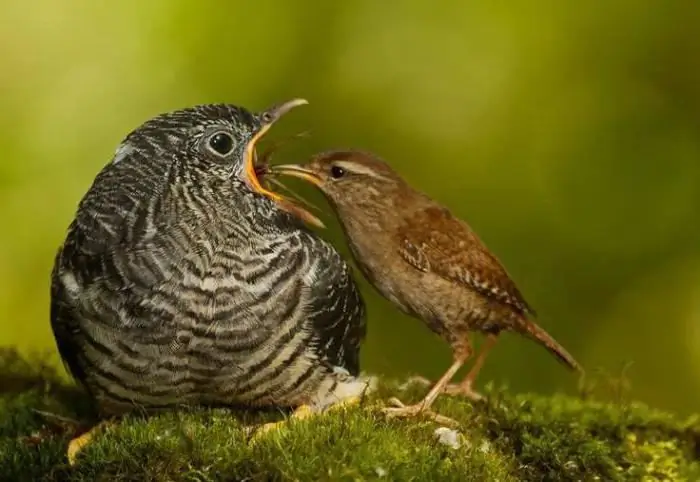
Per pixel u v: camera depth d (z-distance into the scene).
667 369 13.55
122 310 7.10
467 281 8.36
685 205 13.76
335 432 6.83
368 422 7.05
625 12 14.46
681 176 13.82
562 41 14.30
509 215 13.73
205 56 14.02
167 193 7.34
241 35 14.10
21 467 7.22
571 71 14.26
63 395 8.78
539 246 13.68
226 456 6.62
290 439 6.78
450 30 14.30
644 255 13.66
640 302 13.59
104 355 7.18
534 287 13.57
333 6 14.30
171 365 7.17
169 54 14.08
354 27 14.25
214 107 7.66
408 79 14.07
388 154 13.79
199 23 14.17
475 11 14.38
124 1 14.41
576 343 13.47
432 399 7.73
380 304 13.59
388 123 13.88
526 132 14.00
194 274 7.14
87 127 13.95
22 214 13.77
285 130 13.81
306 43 14.12
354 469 6.44
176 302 7.10
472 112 14.02
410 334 13.45
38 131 13.96
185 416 7.19
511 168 13.88
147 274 7.12
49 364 9.96
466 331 8.52
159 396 7.31
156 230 7.23
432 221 8.52
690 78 14.20
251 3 14.23
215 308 7.13
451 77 14.05
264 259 7.29
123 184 7.37
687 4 14.38
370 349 13.38
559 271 13.64
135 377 7.21
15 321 13.62
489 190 13.81
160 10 14.28
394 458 6.59
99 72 14.15
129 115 13.91
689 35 14.28
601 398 9.41
